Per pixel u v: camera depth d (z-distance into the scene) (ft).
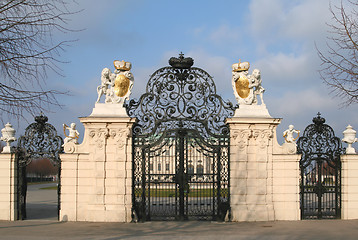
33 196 114.83
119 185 61.77
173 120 62.80
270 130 62.59
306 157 63.87
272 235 50.16
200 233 51.62
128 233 51.65
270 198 62.49
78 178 62.90
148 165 62.69
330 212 66.95
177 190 67.46
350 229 54.44
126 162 62.23
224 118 63.21
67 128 65.10
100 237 48.78
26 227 56.54
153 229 54.80
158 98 63.05
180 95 63.00
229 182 62.13
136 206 62.23
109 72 64.03
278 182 63.36
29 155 63.93
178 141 64.28
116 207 61.41
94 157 62.34
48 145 64.03
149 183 62.59
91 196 62.03
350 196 63.46
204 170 72.18
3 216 62.90
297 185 63.00
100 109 63.16
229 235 50.24
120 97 63.93
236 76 64.03
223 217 61.46
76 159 63.00
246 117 61.77
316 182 64.69
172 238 48.24
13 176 63.46
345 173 63.77
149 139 63.98
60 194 63.05
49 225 58.23
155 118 62.90
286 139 63.98
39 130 64.34
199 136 62.75
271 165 63.05
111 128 62.28
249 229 54.60
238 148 62.39
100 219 60.85
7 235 50.29
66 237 48.85
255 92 64.59
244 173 62.13
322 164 66.90
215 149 62.59
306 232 52.29
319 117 64.23
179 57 63.46
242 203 61.72
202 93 63.10
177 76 63.36
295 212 62.44
